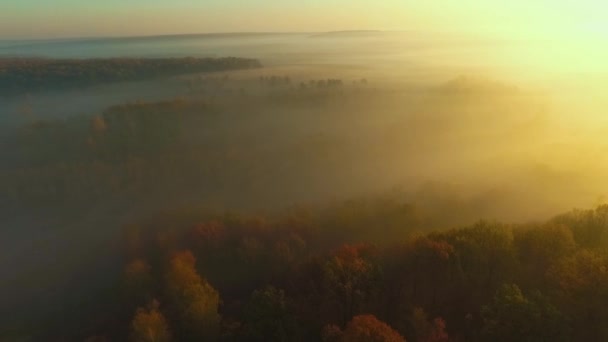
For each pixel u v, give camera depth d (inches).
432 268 1747.0
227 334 1685.5
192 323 1738.4
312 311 1743.4
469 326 1572.3
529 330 1285.7
